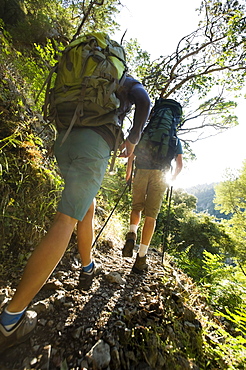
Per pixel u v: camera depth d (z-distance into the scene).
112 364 1.20
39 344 1.18
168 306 1.81
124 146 1.64
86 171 1.25
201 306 2.22
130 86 1.51
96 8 9.38
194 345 1.64
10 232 1.78
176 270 2.98
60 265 1.92
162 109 2.61
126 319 1.49
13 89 2.77
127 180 2.57
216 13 7.63
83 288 1.67
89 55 1.28
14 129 2.22
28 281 1.04
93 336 1.30
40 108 3.05
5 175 1.94
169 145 2.37
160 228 9.19
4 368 1.01
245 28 7.61
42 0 9.39
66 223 1.17
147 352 1.34
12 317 1.04
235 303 3.03
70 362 1.12
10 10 7.80
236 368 1.59
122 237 3.61
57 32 8.52
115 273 2.08
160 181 2.34
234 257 16.41
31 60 3.82
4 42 3.82
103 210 3.47
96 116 1.28
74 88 1.26
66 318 1.39
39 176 2.15
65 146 1.39
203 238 17.84
